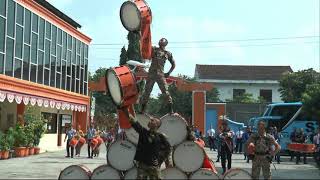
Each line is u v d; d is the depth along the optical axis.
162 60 13.91
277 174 21.38
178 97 63.03
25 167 22.66
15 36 29.88
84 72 45.41
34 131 32.22
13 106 32.69
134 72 12.92
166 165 12.95
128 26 13.38
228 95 76.38
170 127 12.99
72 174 12.62
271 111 37.88
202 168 12.69
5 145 27.80
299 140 30.39
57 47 38.00
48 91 35.50
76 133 30.92
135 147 12.68
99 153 34.06
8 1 28.83
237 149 38.41
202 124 50.88
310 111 36.00
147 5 13.32
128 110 12.14
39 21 34.06
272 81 76.19
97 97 77.06
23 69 31.19
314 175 21.00
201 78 76.75
